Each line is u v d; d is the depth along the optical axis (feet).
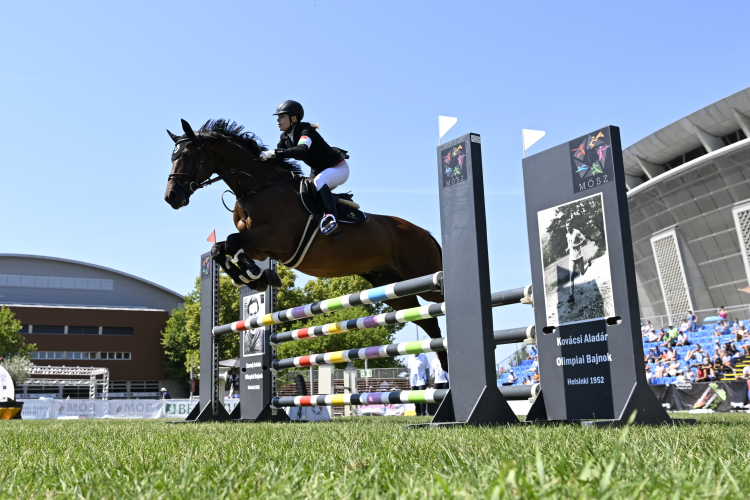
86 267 201.26
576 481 4.20
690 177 107.65
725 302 109.19
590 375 15.56
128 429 17.61
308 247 17.57
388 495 4.47
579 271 16.02
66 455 8.80
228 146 17.56
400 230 19.93
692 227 111.55
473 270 15.67
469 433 11.59
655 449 7.40
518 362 63.00
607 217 15.39
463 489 4.14
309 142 17.51
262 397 26.02
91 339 170.50
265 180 17.61
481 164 16.10
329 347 96.32
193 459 7.21
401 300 21.39
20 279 193.88
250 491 4.84
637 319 14.76
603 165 15.57
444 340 16.78
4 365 114.52
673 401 43.50
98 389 169.27
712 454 6.50
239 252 16.19
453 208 16.47
